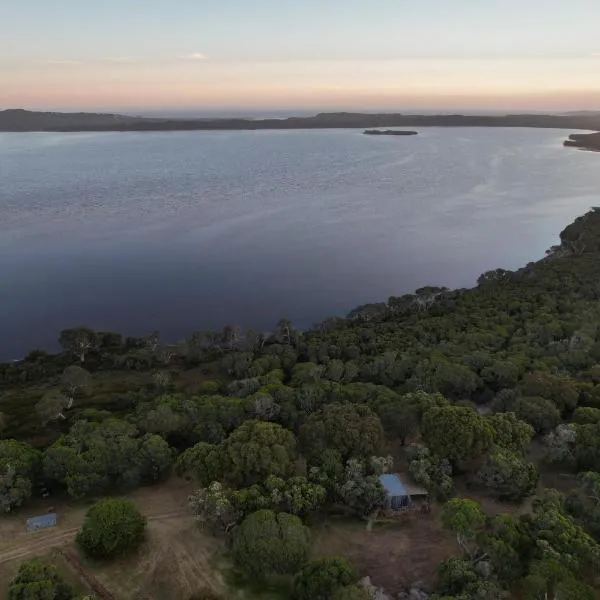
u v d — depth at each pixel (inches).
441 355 3496.6
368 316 4810.5
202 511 2058.3
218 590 1861.5
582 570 1776.6
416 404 2672.2
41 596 1684.3
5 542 2076.8
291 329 4416.8
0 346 4690.0
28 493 2251.5
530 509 2187.5
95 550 1971.0
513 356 3435.0
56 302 5511.8
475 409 2812.5
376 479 2198.6
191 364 4178.2
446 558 1963.6
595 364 3260.3
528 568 1749.5
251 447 2284.7
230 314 5388.8
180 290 5885.8
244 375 3715.6
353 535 2102.6
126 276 6220.5
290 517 1983.3
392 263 6796.3
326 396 2915.8
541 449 2593.5
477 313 4500.5
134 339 4566.9
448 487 2214.6
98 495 2364.7
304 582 1749.5
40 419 3174.2
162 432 2647.6
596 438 2400.3
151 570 1951.3
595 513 2001.7
